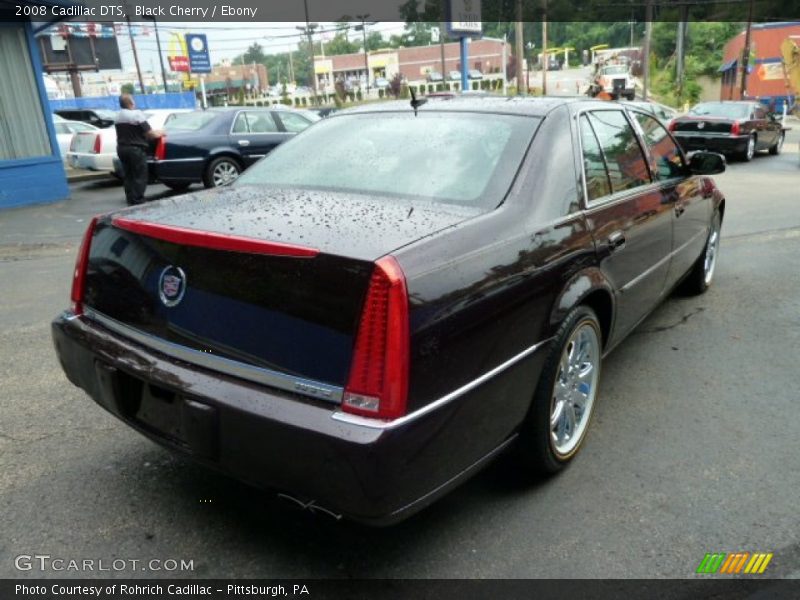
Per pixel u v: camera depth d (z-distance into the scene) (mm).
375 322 1979
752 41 43094
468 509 2752
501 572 2393
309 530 2611
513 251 2490
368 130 3314
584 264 2926
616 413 3586
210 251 2256
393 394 1978
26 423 3395
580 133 3277
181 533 2578
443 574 2379
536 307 2570
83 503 2746
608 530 2623
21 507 2709
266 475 2148
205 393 2184
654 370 4148
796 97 30062
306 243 2133
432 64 81375
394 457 1970
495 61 77812
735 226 8602
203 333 2289
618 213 3350
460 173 2836
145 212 2695
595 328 3123
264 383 2145
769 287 5859
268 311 2139
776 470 3039
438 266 2152
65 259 7191
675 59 59781
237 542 2533
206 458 2256
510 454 2859
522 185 2762
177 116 12188
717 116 17516
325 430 1979
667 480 2961
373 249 2086
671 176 4406
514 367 2469
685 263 4773
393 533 2600
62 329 2758
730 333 4766
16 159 11109
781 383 3949
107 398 2570
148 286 2443
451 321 2143
